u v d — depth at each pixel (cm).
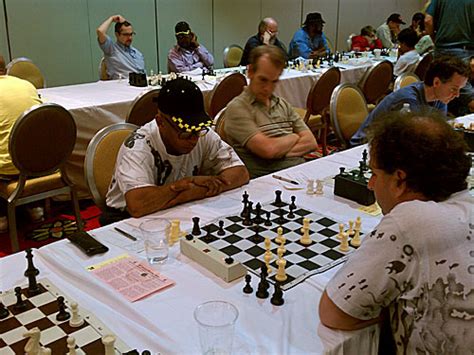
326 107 448
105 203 212
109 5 624
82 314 117
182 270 139
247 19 767
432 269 102
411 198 112
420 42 699
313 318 117
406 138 108
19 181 266
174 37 697
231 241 155
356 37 805
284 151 251
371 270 106
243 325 114
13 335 108
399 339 111
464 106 385
